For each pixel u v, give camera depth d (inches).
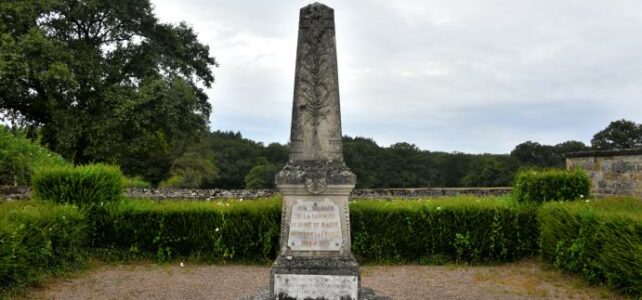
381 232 409.1
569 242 342.0
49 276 318.3
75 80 816.3
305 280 232.2
